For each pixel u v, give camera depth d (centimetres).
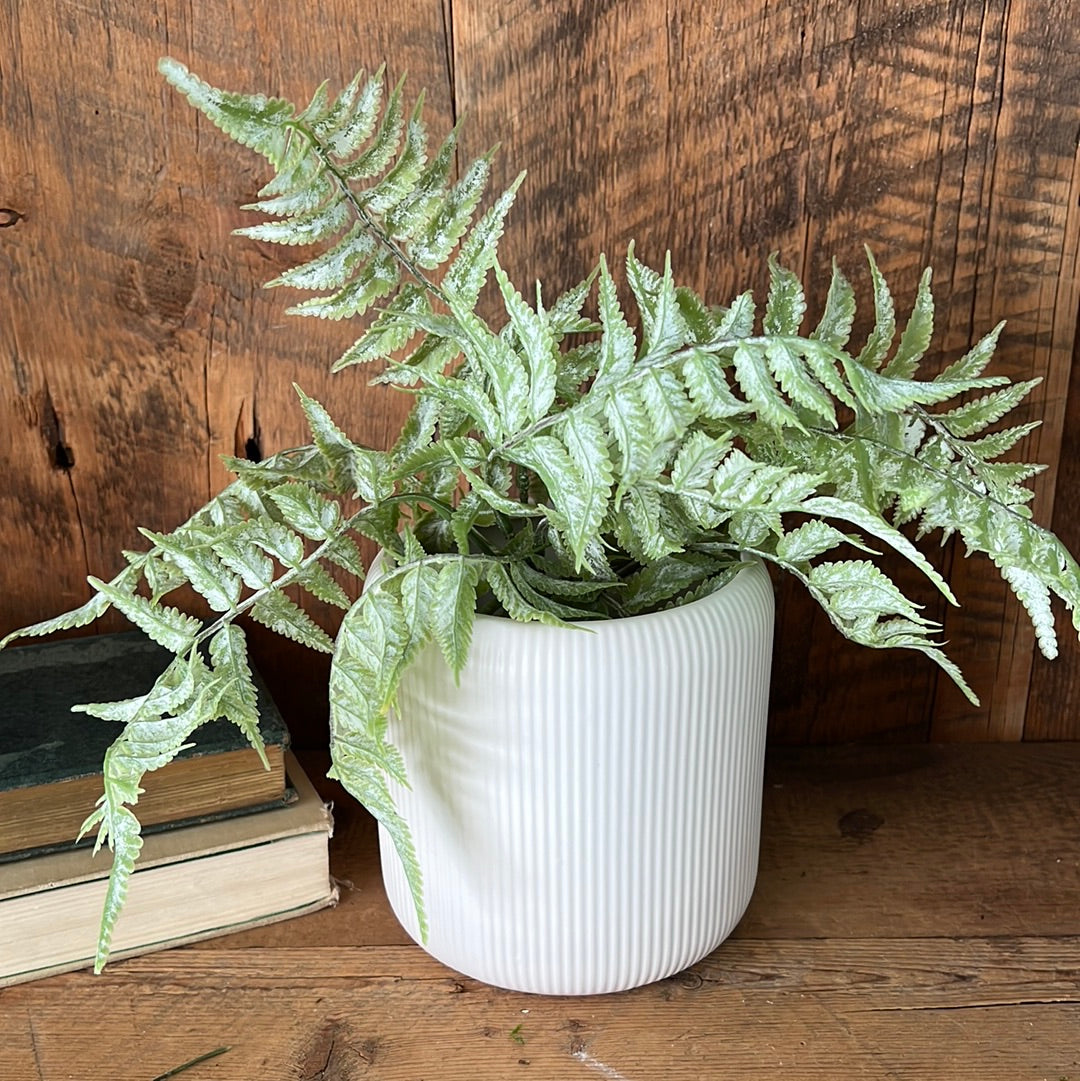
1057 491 72
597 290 66
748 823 57
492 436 47
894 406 42
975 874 66
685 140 64
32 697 63
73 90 60
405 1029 55
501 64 62
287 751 66
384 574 49
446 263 65
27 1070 53
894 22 62
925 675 77
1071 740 79
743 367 42
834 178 65
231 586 50
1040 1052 54
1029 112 64
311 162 47
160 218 63
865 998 57
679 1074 53
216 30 60
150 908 59
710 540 54
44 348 64
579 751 50
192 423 67
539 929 53
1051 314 68
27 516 68
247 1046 54
